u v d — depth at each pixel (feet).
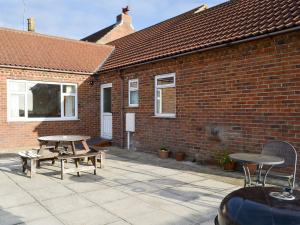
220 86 26.86
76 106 45.09
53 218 14.98
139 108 37.42
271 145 16.96
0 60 38.17
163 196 18.56
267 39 23.06
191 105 29.89
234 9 34.22
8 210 16.12
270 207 7.16
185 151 30.71
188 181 22.15
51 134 42.73
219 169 26.18
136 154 35.06
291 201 7.48
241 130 25.05
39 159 25.71
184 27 39.40
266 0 31.19
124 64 38.93
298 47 21.06
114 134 42.45
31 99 41.19
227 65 26.22
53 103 43.24
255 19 27.61
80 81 45.27
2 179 22.84
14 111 39.91
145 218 14.96
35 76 41.09
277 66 22.36
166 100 34.06
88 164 28.35
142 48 42.45
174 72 31.96
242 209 7.40
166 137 33.14
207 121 28.17
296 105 21.13
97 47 53.01
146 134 36.24
